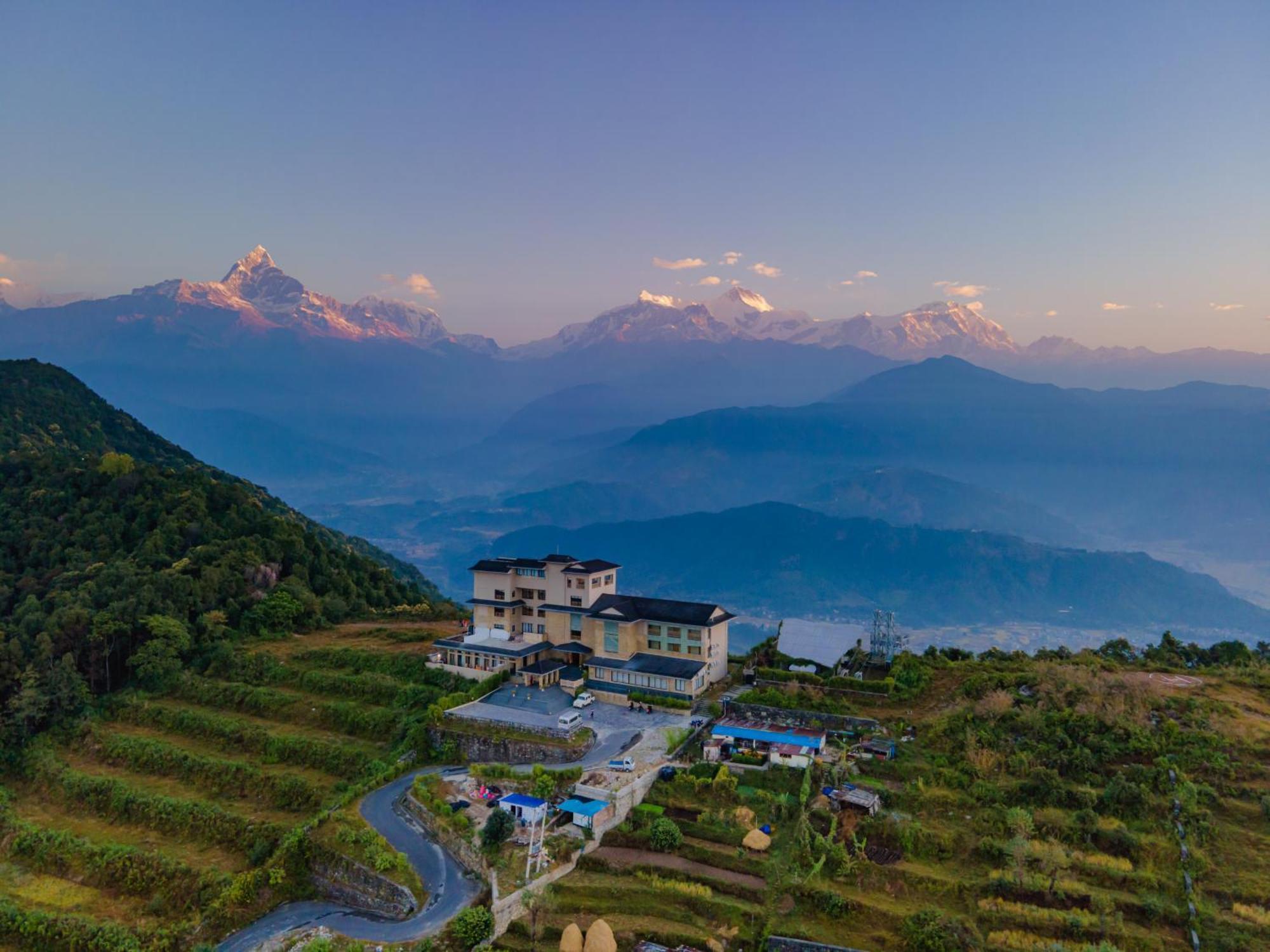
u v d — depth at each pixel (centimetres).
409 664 12350
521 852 7444
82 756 10906
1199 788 7700
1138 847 7100
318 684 12012
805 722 9756
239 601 14175
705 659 11169
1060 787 7769
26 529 15012
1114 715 8769
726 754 8981
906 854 7269
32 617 12444
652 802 8219
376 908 7419
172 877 8288
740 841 7506
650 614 11512
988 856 7150
